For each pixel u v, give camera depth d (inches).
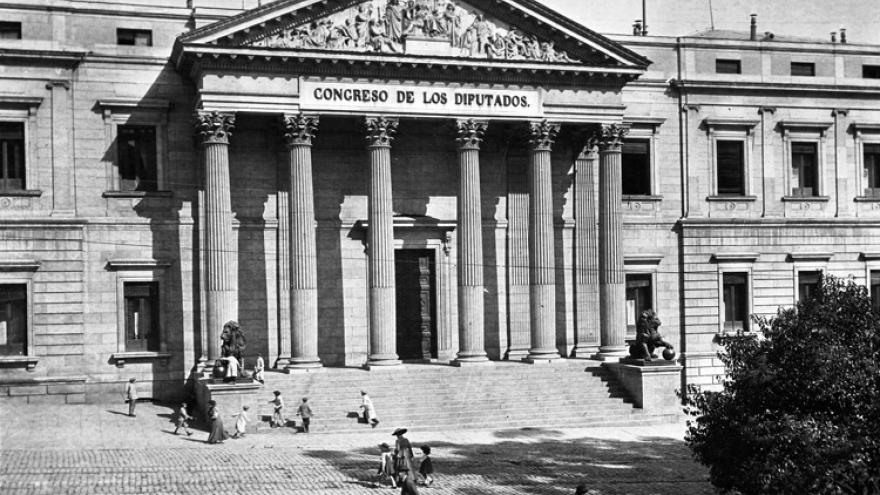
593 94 2343.8
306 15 2148.1
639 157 2600.9
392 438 1855.3
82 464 1576.0
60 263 2178.9
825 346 1186.6
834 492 1114.1
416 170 2426.2
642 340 2160.4
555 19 2285.9
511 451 1768.0
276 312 2301.9
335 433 1908.2
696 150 2630.4
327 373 2129.7
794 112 2706.7
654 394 2116.1
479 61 2233.0
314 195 2348.7
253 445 1774.1
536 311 2305.6
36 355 2159.2
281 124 2182.6
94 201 2210.9
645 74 2596.0
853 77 2768.2
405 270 2413.9
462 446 1812.3
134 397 2055.9
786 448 1157.1
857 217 2733.8
